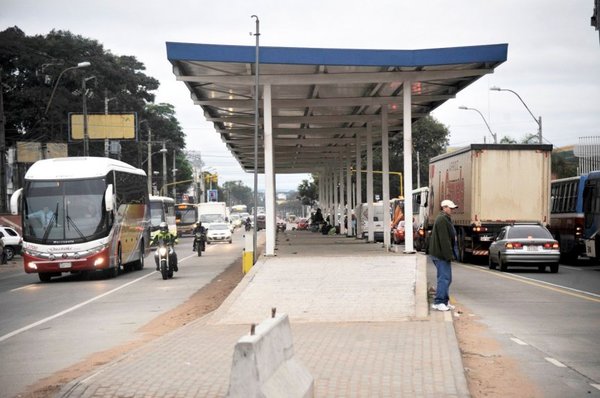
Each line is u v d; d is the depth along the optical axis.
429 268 30.38
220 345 11.55
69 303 20.12
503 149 30.39
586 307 16.72
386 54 22.77
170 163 102.06
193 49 21.89
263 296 16.98
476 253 30.70
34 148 60.22
